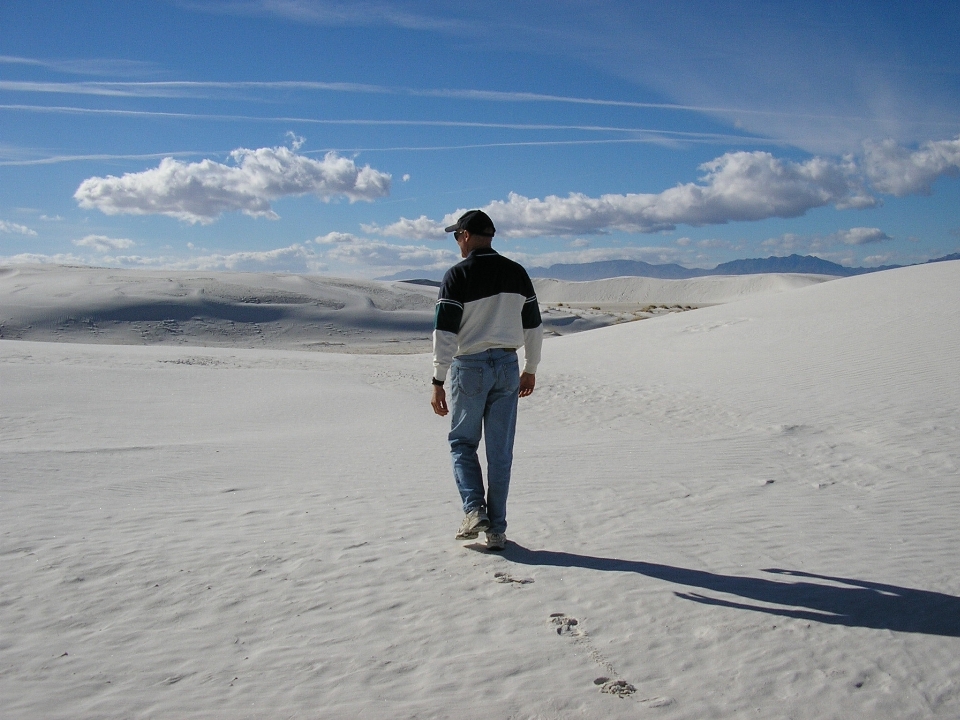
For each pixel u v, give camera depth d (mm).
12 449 8594
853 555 4305
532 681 2812
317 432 10914
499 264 4242
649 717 2557
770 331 20594
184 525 5160
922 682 2775
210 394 15617
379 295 97062
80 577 3986
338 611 3512
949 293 20500
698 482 6473
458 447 4414
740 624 3293
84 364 19922
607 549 4426
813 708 2609
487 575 3963
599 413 13094
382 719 2557
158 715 2596
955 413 9641
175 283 82938
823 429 9469
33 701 2693
